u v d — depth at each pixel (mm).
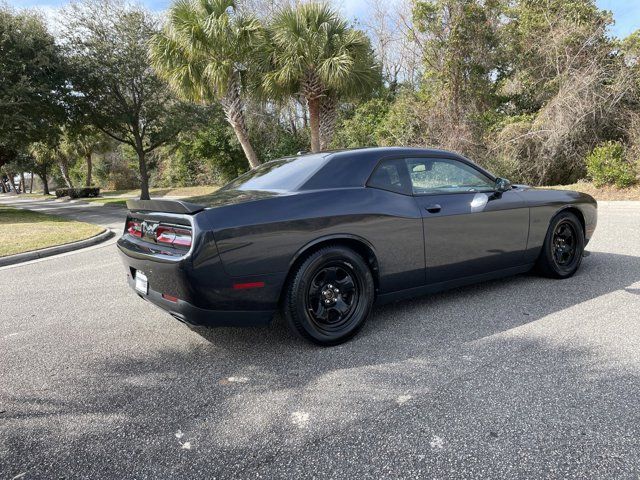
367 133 20641
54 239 8969
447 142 15430
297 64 13617
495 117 16328
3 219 14320
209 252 2564
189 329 3469
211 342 3172
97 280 5441
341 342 3008
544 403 2145
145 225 3062
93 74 20047
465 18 15633
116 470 1804
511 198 3836
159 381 2604
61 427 2145
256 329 3387
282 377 2570
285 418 2135
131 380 2633
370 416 2111
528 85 16359
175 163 34312
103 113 22031
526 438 1881
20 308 4332
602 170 12141
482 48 16359
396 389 2359
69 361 2957
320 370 2637
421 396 2271
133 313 3975
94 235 9578
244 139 15445
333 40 13945
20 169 49344
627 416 2006
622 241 6039
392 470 1724
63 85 19109
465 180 3686
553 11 15555
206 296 2602
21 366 2904
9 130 17500
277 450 1886
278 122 27891
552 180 14750
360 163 3230
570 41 14211
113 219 14914
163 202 2807
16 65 17000
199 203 2869
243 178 3762
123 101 21859
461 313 3473
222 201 2873
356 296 3070
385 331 3189
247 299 2695
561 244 4281
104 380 2646
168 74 14492
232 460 1832
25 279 5754
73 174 54719
